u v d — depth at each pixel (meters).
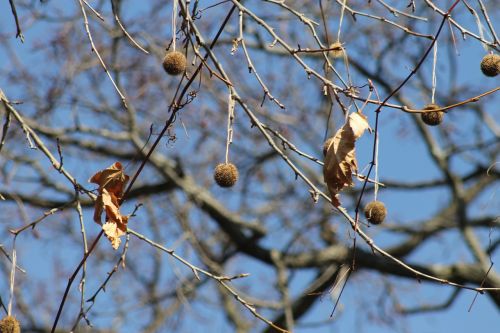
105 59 16.59
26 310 16.48
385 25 16.33
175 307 17.25
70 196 17.25
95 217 6.73
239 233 17.81
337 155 6.28
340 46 6.55
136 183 17.72
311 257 17.61
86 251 6.62
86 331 16.55
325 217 17.59
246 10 6.61
